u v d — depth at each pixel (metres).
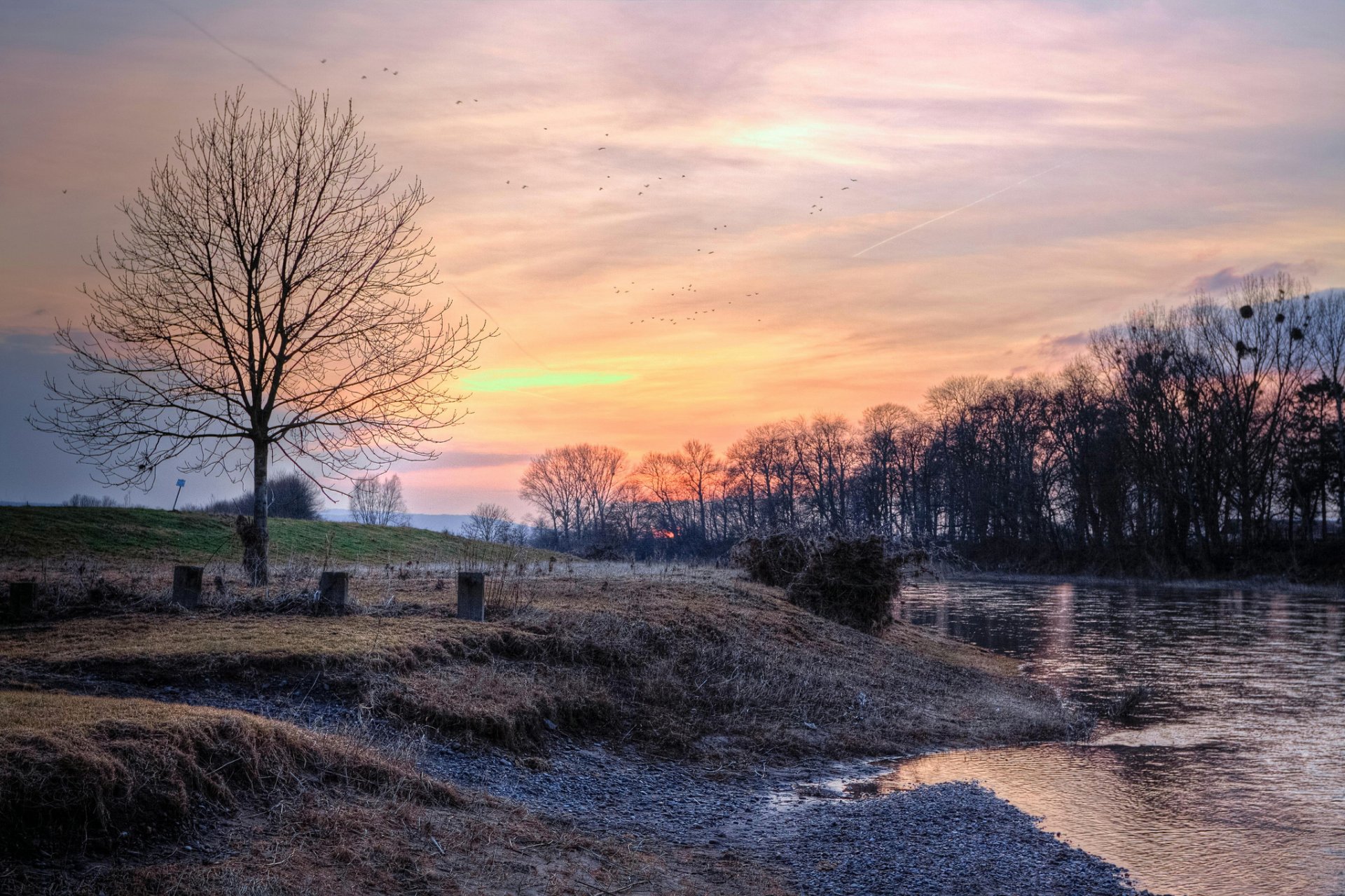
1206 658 26.78
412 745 10.55
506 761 11.30
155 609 15.13
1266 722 17.39
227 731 8.34
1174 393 75.69
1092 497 80.56
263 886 6.66
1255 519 75.62
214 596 16.08
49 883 6.19
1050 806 11.60
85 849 6.64
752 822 10.71
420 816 8.55
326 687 11.47
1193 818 11.09
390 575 22.47
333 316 20.08
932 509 103.25
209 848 7.12
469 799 9.52
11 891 5.99
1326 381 69.62
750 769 13.16
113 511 32.47
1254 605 48.06
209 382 19.69
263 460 19.39
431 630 14.16
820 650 20.20
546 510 127.81
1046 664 25.44
